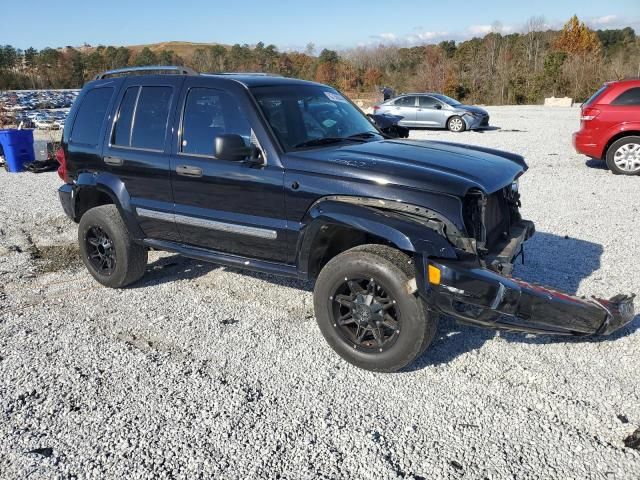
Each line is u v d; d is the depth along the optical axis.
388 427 3.31
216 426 3.35
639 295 4.99
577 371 3.83
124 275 5.38
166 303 5.18
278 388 3.74
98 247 5.53
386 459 3.04
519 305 3.57
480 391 3.64
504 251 4.05
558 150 14.03
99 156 5.30
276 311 4.95
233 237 4.55
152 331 4.61
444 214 3.61
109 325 4.74
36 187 11.27
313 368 3.98
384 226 3.63
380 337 3.82
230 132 4.45
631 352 4.04
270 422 3.38
